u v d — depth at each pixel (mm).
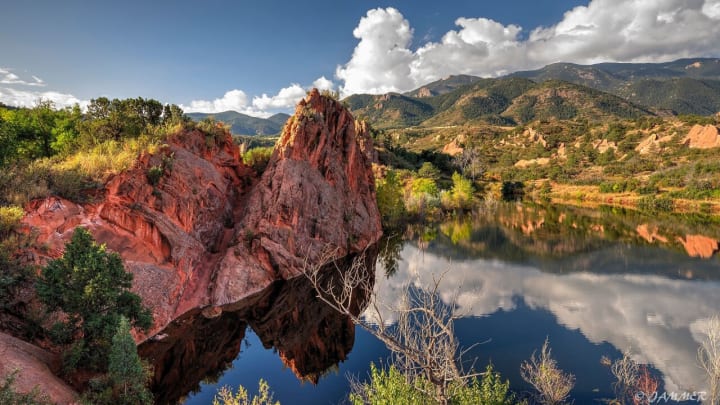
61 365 14391
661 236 60875
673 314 29203
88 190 24188
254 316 27297
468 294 33719
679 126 167875
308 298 31375
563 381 18469
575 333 25734
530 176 153125
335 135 49469
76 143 31750
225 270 28953
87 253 15188
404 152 159500
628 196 110438
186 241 28031
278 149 39875
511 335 25391
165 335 22672
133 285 22578
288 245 34906
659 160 141375
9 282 16172
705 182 100438
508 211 93312
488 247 54250
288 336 25078
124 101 37719
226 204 35531
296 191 37438
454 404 11555
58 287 14711
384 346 23484
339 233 43469
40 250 19266
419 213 78000
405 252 51438
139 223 25047
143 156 27922
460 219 80562
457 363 21609
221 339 23828
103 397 12531
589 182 132250
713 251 50094
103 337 14391
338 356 22703
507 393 18234
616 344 24016
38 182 22438
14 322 15961
